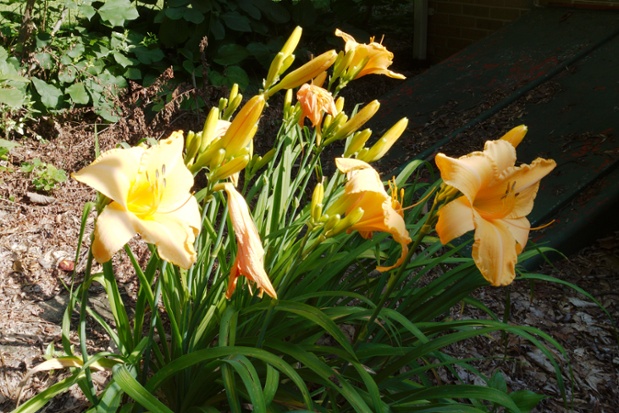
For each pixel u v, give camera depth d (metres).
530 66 5.41
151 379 2.11
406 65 7.34
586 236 4.09
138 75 5.84
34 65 5.41
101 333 3.41
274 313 2.51
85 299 2.08
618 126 4.57
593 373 3.27
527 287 3.81
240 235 1.86
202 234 2.76
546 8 6.17
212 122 1.96
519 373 3.26
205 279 2.36
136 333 2.46
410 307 2.60
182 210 1.85
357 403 2.05
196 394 2.40
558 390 3.17
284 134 2.59
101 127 5.48
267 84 2.38
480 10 6.71
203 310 2.51
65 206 4.48
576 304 3.69
